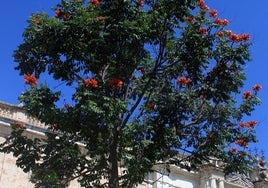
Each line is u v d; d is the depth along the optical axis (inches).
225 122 592.4
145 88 550.9
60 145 525.7
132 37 520.4
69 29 505.0
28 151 523.2
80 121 504.1
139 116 561.6
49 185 510.0
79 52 518.9
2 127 1026.7
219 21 563.5
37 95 515.8
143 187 1174.3
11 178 1002.7
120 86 528.1
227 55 562.3
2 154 1015.0
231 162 593.3
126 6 524.4
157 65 568.1
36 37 517.3
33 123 1062.4
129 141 526.9
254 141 598.5
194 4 542.6
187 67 573.0
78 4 529.7
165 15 535.8
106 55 531.5
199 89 579.2
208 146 580.1
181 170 1307.8
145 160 521.3
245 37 566.3
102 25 510.6
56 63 538.9
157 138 554.6
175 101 576.4
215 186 1322.6
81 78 548.1
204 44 556.1
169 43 556.1
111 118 490.0
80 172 538.3
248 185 1433.3
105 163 526.0
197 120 587.8
